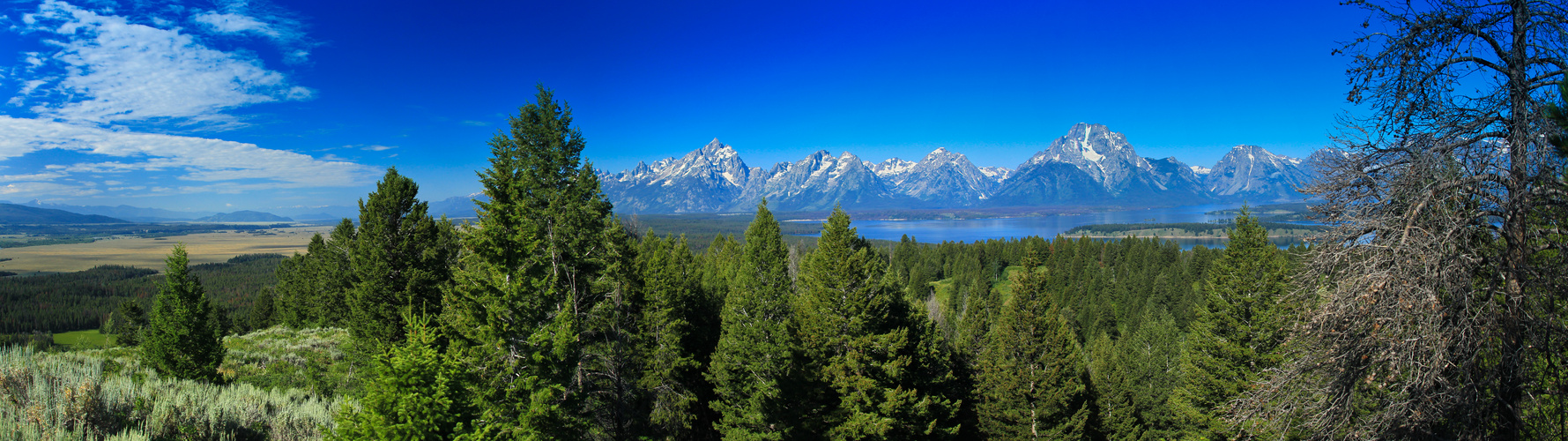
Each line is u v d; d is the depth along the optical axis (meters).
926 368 29.20
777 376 25.62
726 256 59.31
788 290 34.25
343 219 33.78
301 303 50.06
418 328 13.22
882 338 23.47
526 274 19.66
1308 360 8.96
